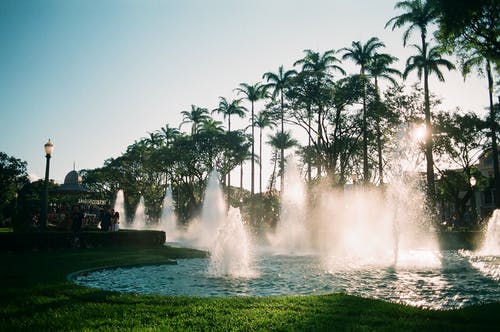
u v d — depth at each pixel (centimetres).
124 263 1656
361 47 4769
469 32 2245
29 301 848
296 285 1240
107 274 1419
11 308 786
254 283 1270
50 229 2641
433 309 821
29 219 3086
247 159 6450
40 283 1059
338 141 4278
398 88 4397
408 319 718
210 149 6159
